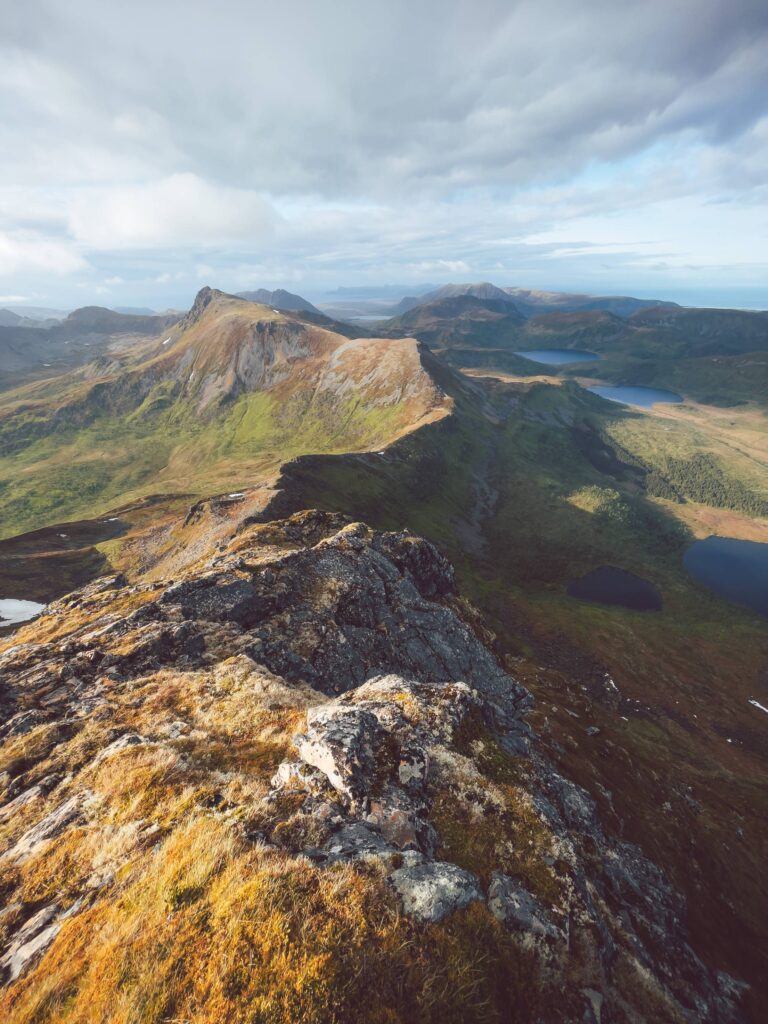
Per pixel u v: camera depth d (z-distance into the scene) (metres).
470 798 17.23
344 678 39.91
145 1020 7.41
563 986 11.38
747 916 38.47
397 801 15.02
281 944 8.46
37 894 11.75
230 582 45.06
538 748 39.25
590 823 23.98
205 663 33.97
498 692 51.81
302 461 196.00
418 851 13.46
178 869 10.34
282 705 23.97
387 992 8.30
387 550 67.81
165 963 8.20
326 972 8.11
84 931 9.40
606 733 70.94
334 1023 7.53
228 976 7.95
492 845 15.30
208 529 135.38
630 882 22.69
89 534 180.38
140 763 17.22
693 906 32.81
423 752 18.02
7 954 9.88
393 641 48.16
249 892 9.42
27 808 16.31
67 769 19.09
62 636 42.03
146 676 29.48
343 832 13.02
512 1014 9.79
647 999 13.46
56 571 144.00
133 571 137.00
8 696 28.36
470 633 57.81
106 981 8.09
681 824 48.84
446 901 10.72
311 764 16.47
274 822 12.96
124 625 38.41
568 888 14.60
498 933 10.95
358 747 16.50
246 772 17.14
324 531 78.25
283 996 7.72
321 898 9.64
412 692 24.36
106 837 13.20
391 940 9.16
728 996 20.28
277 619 43.66
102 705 25.25
